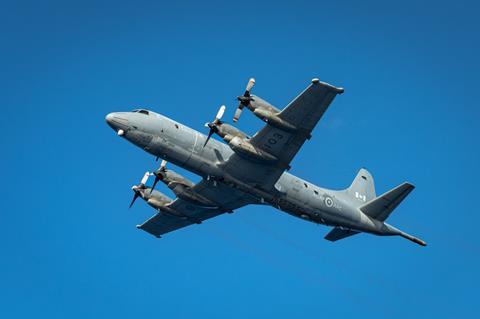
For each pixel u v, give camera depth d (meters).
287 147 153.25
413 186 171.62
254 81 150.62
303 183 167.50
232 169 158.12
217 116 154.62
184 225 185.62
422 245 178.50
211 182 164.62
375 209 175.88
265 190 161.88
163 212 178.75
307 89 143.12
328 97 143.88
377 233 177.75
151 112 158.38
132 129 155.38
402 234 177.75
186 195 170.12
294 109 146.62
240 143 152.25
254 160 154.62
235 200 170.62
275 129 150.25
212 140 160.25
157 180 170.88
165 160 158.88
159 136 155.88
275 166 156.50
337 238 180.00
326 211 170.12
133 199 180.12
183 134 157.62
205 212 178.50
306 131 149.62
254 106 149.88
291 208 167.25
